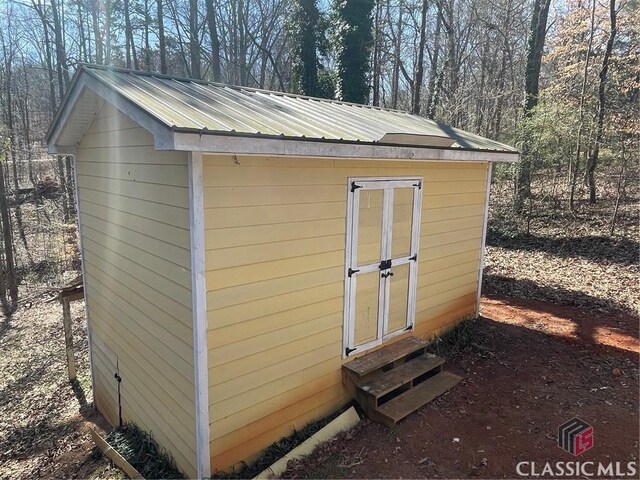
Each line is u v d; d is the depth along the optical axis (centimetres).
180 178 356
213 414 374
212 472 379
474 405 479
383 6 2112
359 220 474
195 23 2220
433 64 1998
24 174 2102
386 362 495
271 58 2394
